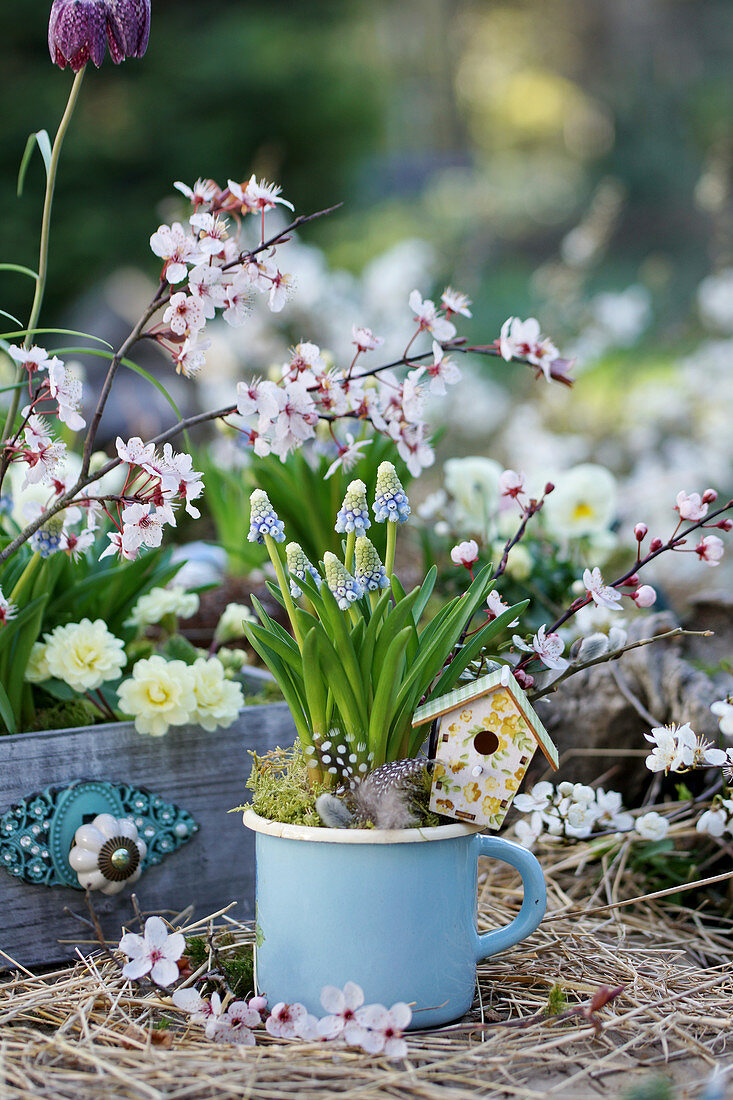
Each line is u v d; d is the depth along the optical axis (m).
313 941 1.02
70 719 1.15
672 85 9.04
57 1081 0.98
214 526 1.75
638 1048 1.02
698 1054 1.02
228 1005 1.03
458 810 1.02
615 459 2.52
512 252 7.64
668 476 2.06
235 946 1.09
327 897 1.01
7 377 1.42
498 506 1.39
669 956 1.12
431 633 1.05
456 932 1.03
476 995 1.06
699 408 2.39
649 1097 0.97
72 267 5.61
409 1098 0.98
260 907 1.04
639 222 7.94
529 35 10.16
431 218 7.39
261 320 2.27
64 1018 1.04
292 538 1.27
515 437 2.54
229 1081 0.98
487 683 1.02
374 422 1.07
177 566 1.18
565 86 10.05
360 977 1.01
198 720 1.13
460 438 2.79
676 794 1.25
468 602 1.04
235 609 1.27
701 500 1.06
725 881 1.19
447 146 10.16
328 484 1.25
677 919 1.18
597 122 9.09
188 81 6.09
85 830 1.09
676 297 5.36
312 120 6.34
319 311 2.37
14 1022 1.04
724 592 1.30
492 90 10.20
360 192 7.39
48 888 1.10
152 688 1.11
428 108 10.19
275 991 1.03
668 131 8.77
